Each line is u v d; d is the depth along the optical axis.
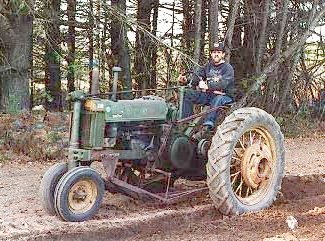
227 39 17.66
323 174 11.64
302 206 9.28
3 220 7.84
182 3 22.16
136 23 17.11
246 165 8.75
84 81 20.72
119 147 8.52
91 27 19.05
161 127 8.77
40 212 8.25
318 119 22.53
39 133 13.56
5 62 16.70
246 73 21.31
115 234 7.71
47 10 16.77
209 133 9.04
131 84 20.59
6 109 16.52
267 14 19.78
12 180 10.66
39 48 20.30
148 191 8.77
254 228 8.12
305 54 22.33
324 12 19.14
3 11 15.73
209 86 9.15
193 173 9.06
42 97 21.91
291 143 17.33
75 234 7.45
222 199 8.43
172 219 8.27
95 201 7.98
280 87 20.89
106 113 8.18
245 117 8.62
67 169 8.16
